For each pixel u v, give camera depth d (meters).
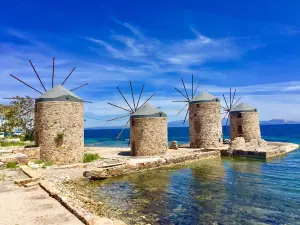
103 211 10.59
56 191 10.81
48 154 19.94
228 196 13.21
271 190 14.22
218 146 32.28
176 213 10.70
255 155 26.58
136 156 25.34
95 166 19.27
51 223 7.71
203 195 13.45
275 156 27.53
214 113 32.47
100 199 12.57
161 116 26.12
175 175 18.84
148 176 18.53
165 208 11.33
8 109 39.91
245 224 9.59
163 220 9.89
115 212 10.66
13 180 13.33
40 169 17.80
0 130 42.81
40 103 20.34
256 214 10.60
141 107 27.02
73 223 7.71
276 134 81.56
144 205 11.73
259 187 14.91
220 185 15.58
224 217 10.29
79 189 14.31
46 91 22.48
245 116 36.34
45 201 9.92
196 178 17.70
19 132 47.44
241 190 14.34
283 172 19.27
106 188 15.00
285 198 12.73
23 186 12.24
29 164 18.20
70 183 15.48
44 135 20.03
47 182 12.62
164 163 22.81
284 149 29.92
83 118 21.84
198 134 32.66
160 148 25.69
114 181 16.94
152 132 25.61
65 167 18.83
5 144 29.33
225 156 28.66
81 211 8.45
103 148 36.19
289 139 56.72
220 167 21.98
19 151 19.25
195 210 11.09
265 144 35.19
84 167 19.38
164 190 14.52
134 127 26.17
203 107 32.44
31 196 10.59
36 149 19.72
